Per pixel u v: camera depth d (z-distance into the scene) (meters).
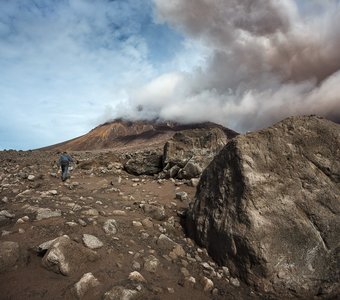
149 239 7.81
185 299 5.84
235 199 7.46
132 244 7.30
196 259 7.39
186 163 17.80
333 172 7.52
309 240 6.81
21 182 14.72
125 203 11.18
